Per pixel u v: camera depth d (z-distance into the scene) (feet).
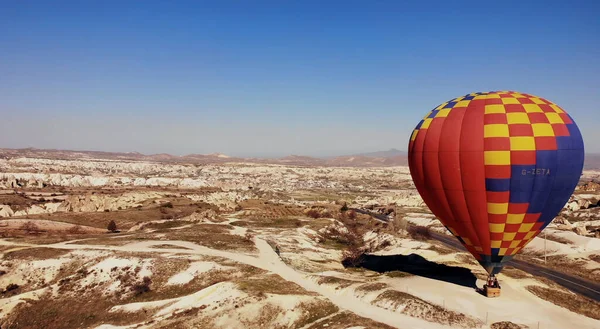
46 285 231.91
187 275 229.25
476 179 157.58
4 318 200.64
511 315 160.97
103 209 496.23
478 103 164.86
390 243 330.95
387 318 163.22
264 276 219.61
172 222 416.26
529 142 151.94
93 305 208.74
